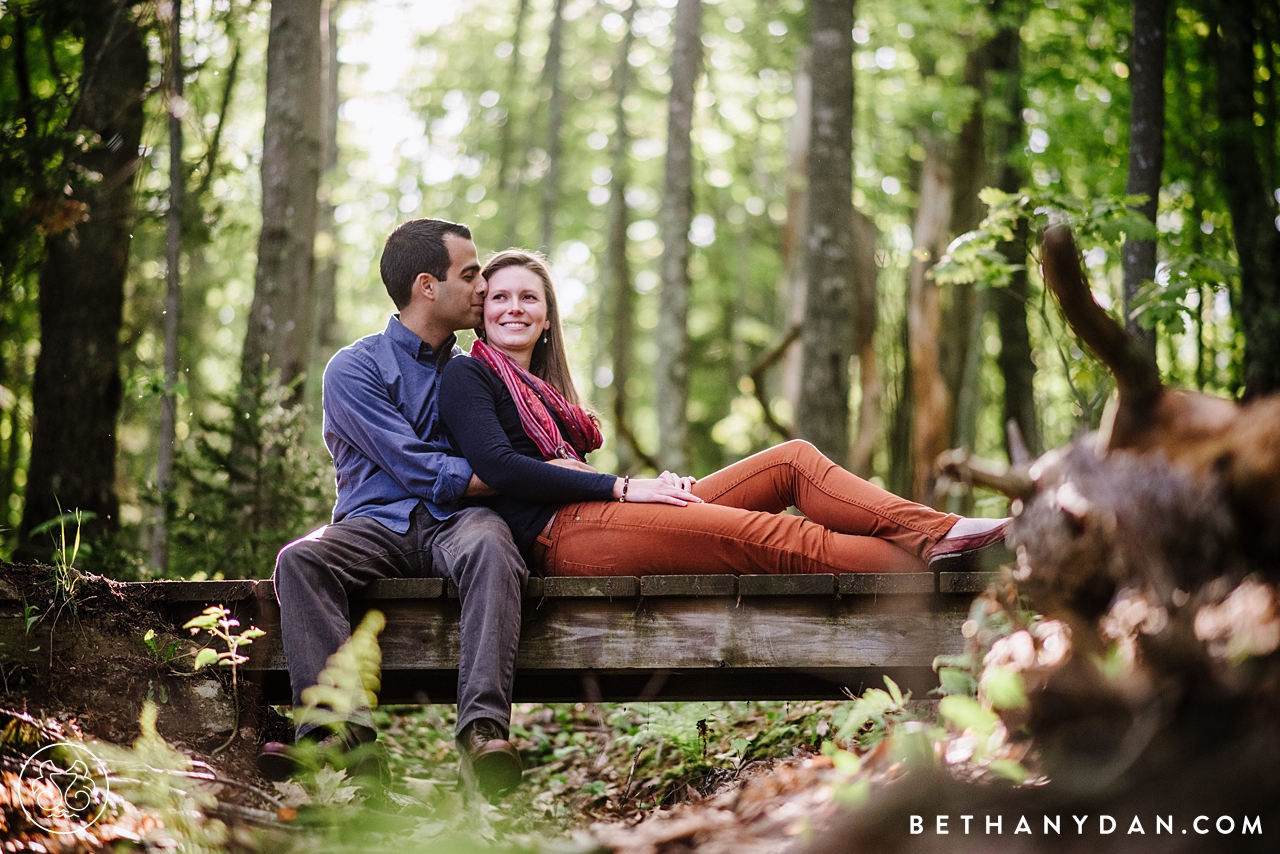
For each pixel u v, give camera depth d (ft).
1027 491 7.95
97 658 10.13
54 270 24.97
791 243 45.06
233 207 29.73
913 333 36.70
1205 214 30.07
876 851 6.66
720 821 8.01
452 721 16.70
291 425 21.25
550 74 54.39
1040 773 6.89
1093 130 34.01
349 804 9.04
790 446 11.74
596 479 11.30
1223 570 6.44
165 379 21.66
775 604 11.09
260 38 28.04
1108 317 7.36
